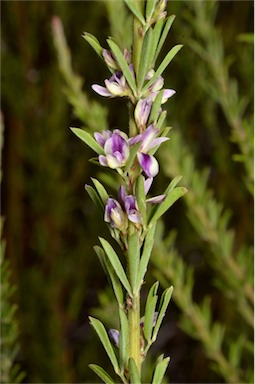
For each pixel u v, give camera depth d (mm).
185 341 893
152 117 260
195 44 564
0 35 903
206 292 857
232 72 807
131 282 262
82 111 527
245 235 742
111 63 268
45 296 813
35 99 870
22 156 872
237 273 527
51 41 852
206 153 898
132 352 265
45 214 851
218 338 527
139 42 261
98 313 507
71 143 939
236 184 745
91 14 876
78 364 815
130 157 256
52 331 786
